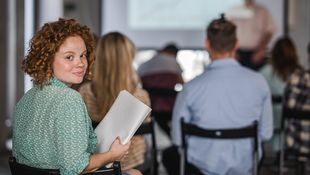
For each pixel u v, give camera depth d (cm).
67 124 245
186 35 943
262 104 409
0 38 780
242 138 401
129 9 946
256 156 405
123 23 948
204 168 407
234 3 933
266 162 657
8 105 787
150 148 454
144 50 946
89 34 271
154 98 666
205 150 406
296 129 509
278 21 928
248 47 923
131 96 273
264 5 926
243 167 407
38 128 251
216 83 399
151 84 690
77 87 377
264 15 924
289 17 931
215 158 404
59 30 257
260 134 414
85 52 266
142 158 399
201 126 405
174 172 458
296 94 505
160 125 680
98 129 272
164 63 695
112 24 948
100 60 386
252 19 923
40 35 257
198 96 402
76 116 246
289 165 643
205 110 401
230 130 396
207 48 408
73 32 261
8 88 787
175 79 694
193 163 410
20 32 787
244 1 930
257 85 403
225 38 398
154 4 942
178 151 449
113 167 261
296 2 935
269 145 652
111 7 948
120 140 261
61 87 256
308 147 505
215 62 404
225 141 402
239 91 399
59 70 257
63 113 246
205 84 400
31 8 793
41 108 252
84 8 955
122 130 265
